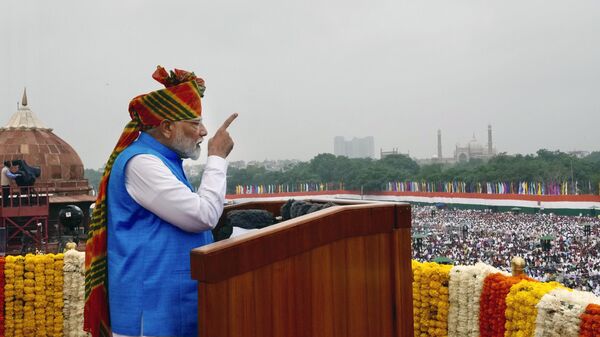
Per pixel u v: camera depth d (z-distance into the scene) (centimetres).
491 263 3450
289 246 218
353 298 244
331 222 236
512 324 420
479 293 463
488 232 5122
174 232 241
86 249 263
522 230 5069
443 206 8700
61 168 2977
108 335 251
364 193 10825
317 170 12388
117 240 242
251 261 204
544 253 3650
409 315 261
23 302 575
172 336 232
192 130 261
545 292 400
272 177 12488
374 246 255
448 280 491
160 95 257
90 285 254
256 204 363
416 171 12356
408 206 266
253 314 204
